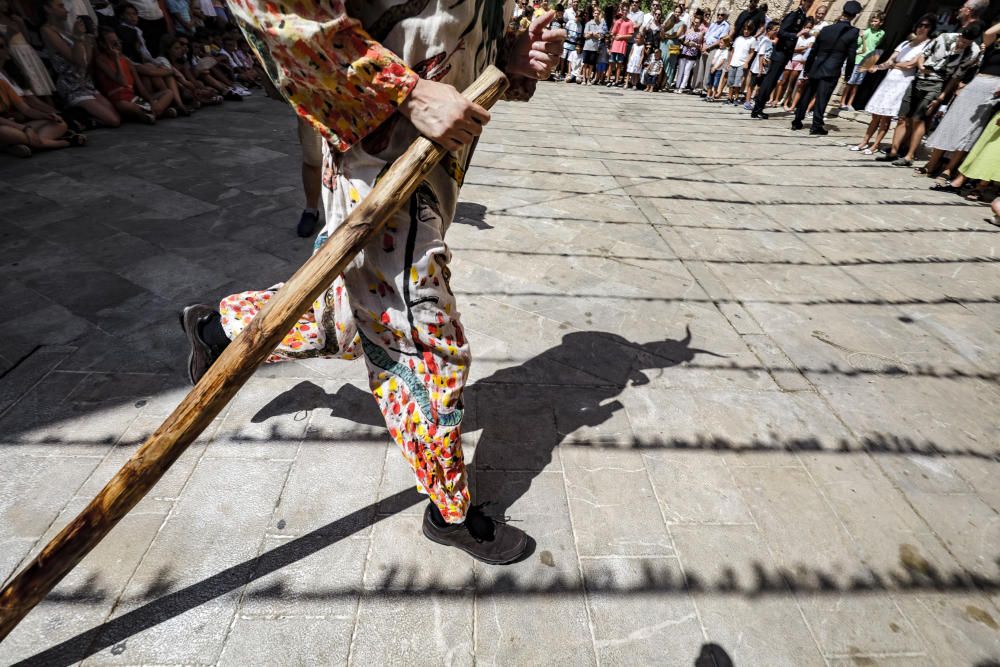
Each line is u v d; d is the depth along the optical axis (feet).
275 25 3.22
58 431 6.29
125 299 8.84
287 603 4.82
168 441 3.33
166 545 5.19
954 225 16.10
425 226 4.01
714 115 32.27
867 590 5.46
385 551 5.33
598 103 33.30
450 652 4.60
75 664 4.26
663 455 6.83
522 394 7.61
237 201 13.05
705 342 9.29
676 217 14.94
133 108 19.25
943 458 7.26
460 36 3.76
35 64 16.63
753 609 5.18
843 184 19.45
